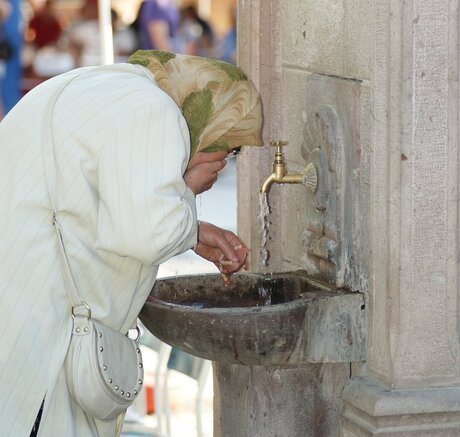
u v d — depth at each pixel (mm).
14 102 14250
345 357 4422
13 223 3828
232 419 4773
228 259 4605
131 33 15195
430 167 4129
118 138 3779
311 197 4809
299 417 4629
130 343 4039
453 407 4242
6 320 3799
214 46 16703
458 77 4094
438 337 4258
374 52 4184
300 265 5078
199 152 4293
